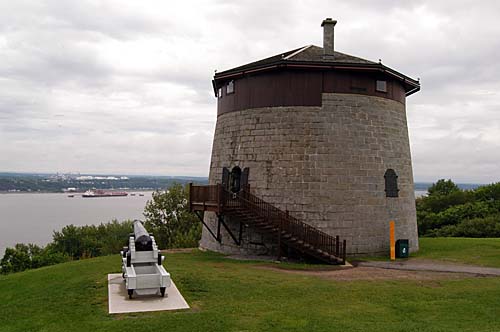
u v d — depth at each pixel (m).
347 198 19.75
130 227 60.06
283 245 19.36
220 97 23.42
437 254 20.36
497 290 12.48
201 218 22.28
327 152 19.83
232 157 21.61
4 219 107.00
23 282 15.02
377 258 19.30
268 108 20.61
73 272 15.45
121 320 9.70
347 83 20.39
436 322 9.82
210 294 11.79
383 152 20.84
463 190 54.25
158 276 11.16
